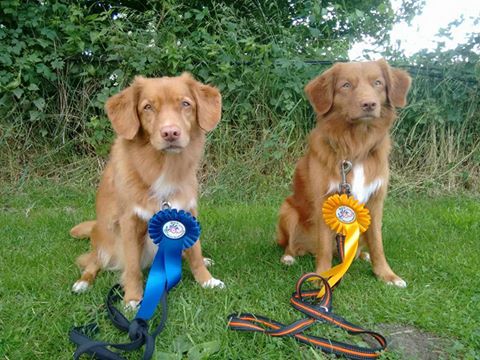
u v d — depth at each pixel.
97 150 1.94
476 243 1.27
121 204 0.96
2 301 0.89
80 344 0.71
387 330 0.81
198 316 0.83
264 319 0.80
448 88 2.08
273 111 1.97
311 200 1.11
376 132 1.05
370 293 0.95
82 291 0.95
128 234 0.95
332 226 1.02
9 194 1.80
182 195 0.99
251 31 2.20
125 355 0.71
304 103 1.98
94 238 1.08
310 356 0.71
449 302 0.89
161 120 0.90
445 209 1.72
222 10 2.10
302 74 1.95
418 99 2.11
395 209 1.75
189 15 1.94
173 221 0.93
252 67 1.93
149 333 0.75
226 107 1.91
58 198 1.79
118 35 1.87
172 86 0.94
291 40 1.99
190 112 0.97
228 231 1.42
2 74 1.79
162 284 0.86
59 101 1.99
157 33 1.93
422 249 1.22
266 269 1.10
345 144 1.04
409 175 2.09
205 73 1.89
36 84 1.86
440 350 0.75
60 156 1.98
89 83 1.99
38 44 1.87
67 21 1.84
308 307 0.83
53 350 0.73
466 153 2.16
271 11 2.38
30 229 1.40
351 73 1.05
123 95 0.96
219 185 1.90
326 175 1.06
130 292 0.93
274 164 1.99
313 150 1.10
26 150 1.95
